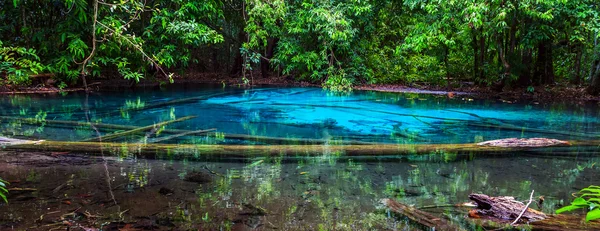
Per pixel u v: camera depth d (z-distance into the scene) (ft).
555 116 17.04
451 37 26.55
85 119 15.03
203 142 11.30
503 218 5.68
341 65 31.65
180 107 18.94
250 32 29.96
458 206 6.28
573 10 21.84
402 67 33.09
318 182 7.54
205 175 7.91
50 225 5.19
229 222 5.46
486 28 23.97
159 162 8.85
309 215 5.79
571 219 5.47
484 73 28.12
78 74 24.86
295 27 29.78
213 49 39.91
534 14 21.67
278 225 5.39
